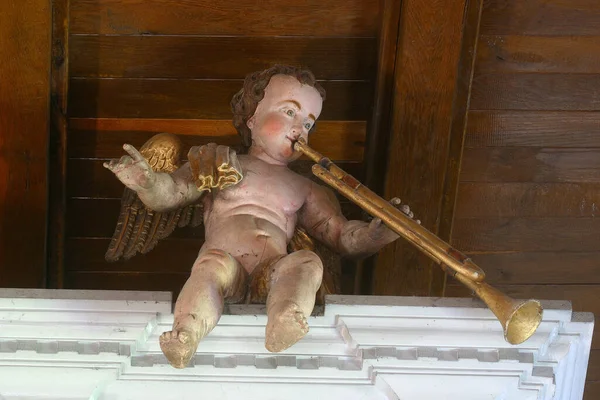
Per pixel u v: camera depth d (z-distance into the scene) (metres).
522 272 4.36
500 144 4.21
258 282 3.00
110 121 4.14
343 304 3.06
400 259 4.15
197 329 2.68
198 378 3.03
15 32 3.86
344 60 4.15
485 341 3.08
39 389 3.00
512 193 4.27
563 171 4.27
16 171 3.97
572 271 4.37
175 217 3.55
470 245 4.32
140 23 4.05
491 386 3.06
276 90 3.38
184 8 4.05
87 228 4.22
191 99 4.14
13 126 3.94
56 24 3.93
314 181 3.79
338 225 3.40
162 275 4.28
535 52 4.11
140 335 3.01
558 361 3.13
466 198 4.27
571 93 4.16
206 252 2.95
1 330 3.01
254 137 3.42
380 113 4.09
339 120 4.21
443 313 3.09
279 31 4.11
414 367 3.05
